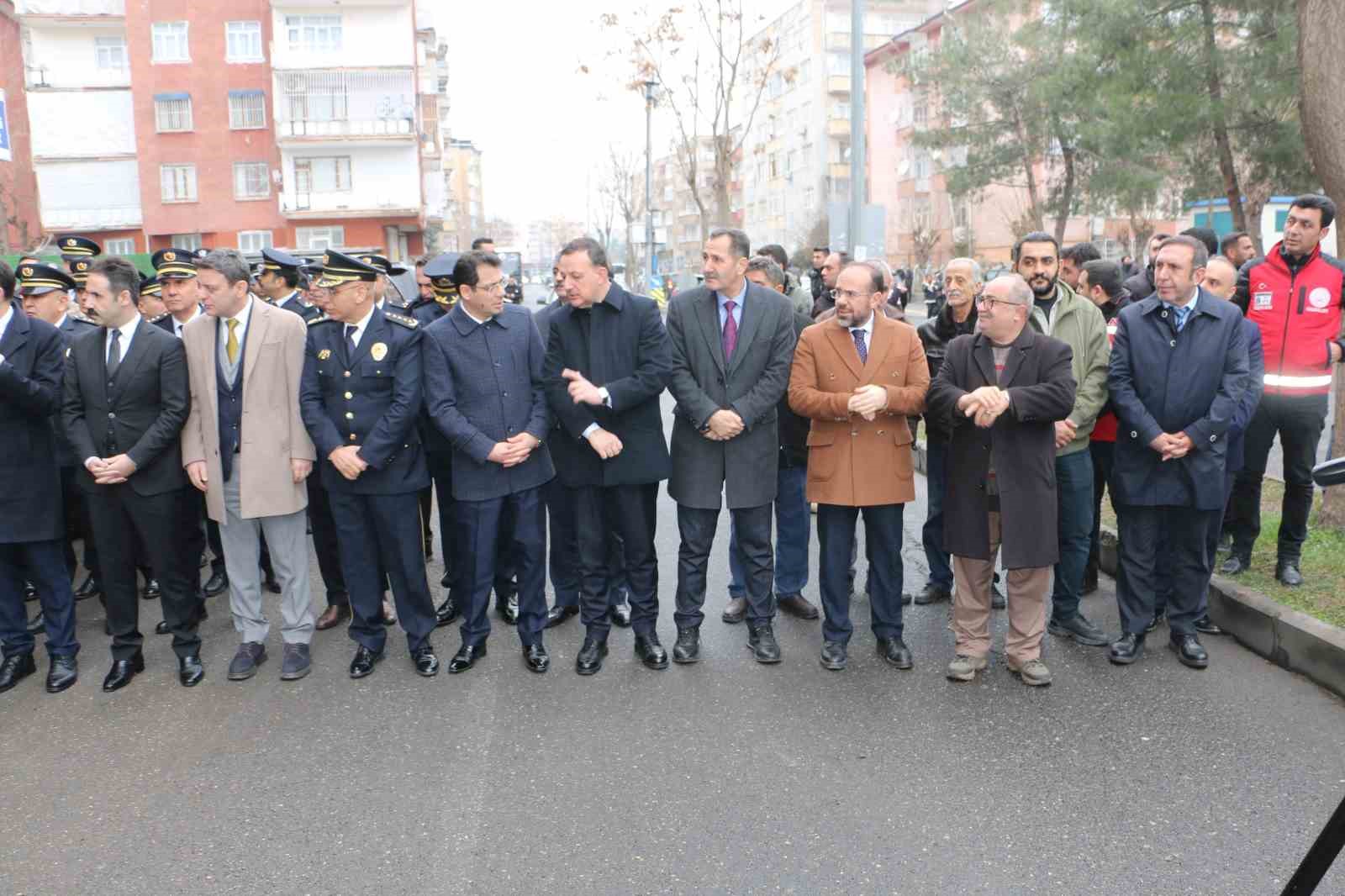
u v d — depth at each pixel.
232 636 5.75
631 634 5.65
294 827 3.63
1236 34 16.19
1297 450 5.36
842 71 48.78
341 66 37.53
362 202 38.94
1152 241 6.41
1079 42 18.67
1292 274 5.45
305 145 38.00
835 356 4.93
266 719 4.57
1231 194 16.64
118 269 4.88
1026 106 23.31
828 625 5.07
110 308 4.85
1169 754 4.02
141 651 5.23
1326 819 3.53
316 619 6.02
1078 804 3.66
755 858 3.37
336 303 4.88
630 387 4.86
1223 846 3.38
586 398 4.79
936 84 25.58
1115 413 4.97
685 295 5.08
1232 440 5.12
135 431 4.89
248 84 37.94
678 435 5.12
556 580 5.88
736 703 4.64
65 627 5.06
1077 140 21.75
